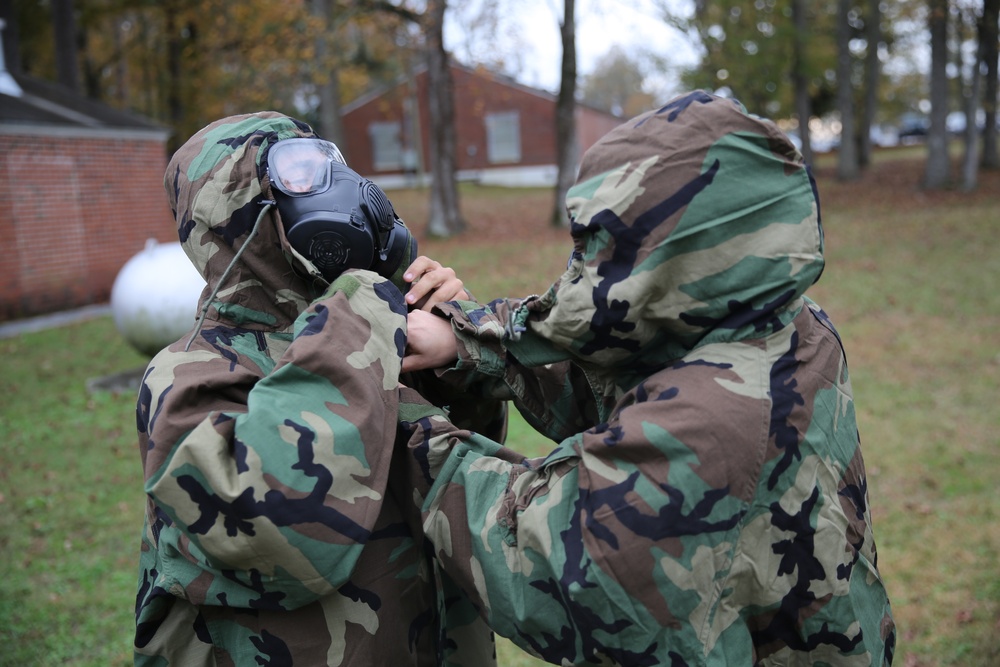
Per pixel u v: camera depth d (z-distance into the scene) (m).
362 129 32.47
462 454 1.33
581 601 1.14
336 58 15.98
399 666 1.41
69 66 17.25
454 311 1.45
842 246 12.77
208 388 1.26
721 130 1.18
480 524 1.25
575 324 1.23
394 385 1.29
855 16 27.70
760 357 1.20
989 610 3.46
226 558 1.17
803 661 1.26
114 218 11.77
